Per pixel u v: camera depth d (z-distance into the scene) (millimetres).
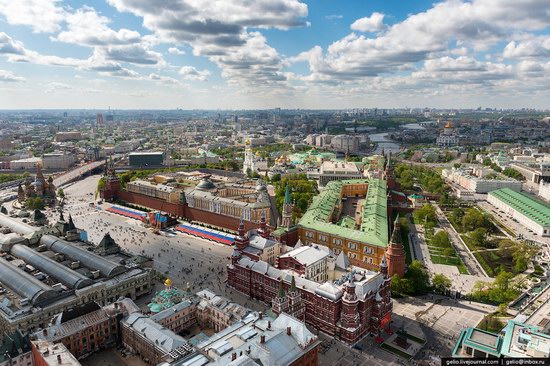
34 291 188875
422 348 172875
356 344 176250
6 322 175125
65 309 191500
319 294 183875
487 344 150750
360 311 178875
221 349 137875
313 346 146125
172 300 197375
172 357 139250
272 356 134625
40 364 146875
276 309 176375
